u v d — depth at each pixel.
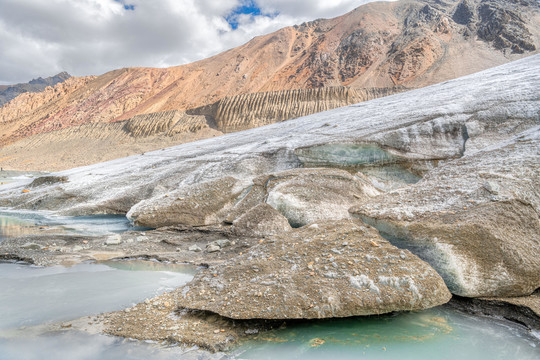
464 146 14.65
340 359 4.10
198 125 70.12
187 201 12.74
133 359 3.96
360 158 15.63
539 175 7.48
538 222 6.28
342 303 4.86
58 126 97.81
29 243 9.02
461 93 19.39
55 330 4.60
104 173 20.81
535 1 101.94
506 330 4.87
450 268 5.68
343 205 11.46
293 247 6.24
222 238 9.80
